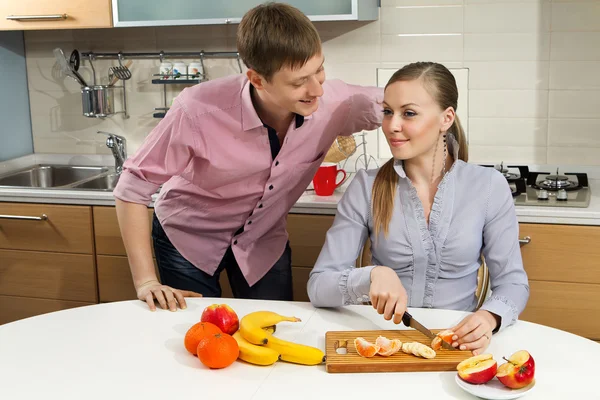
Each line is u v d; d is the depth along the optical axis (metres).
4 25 3.14
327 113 2.02
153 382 1.40
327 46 3.19
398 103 1.77
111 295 3.05
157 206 2.22
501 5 2.99
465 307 1.92
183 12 2.94
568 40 2.96
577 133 3.03
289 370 1.45
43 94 3.60
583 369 1.43
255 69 1.69
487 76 3.06
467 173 1.91
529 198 2.70
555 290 2.61
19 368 1.47
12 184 3.43
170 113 1.95
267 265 2.25
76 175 3.57
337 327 1.64
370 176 1.96
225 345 1.43
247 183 2.06
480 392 1.31
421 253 1.87
